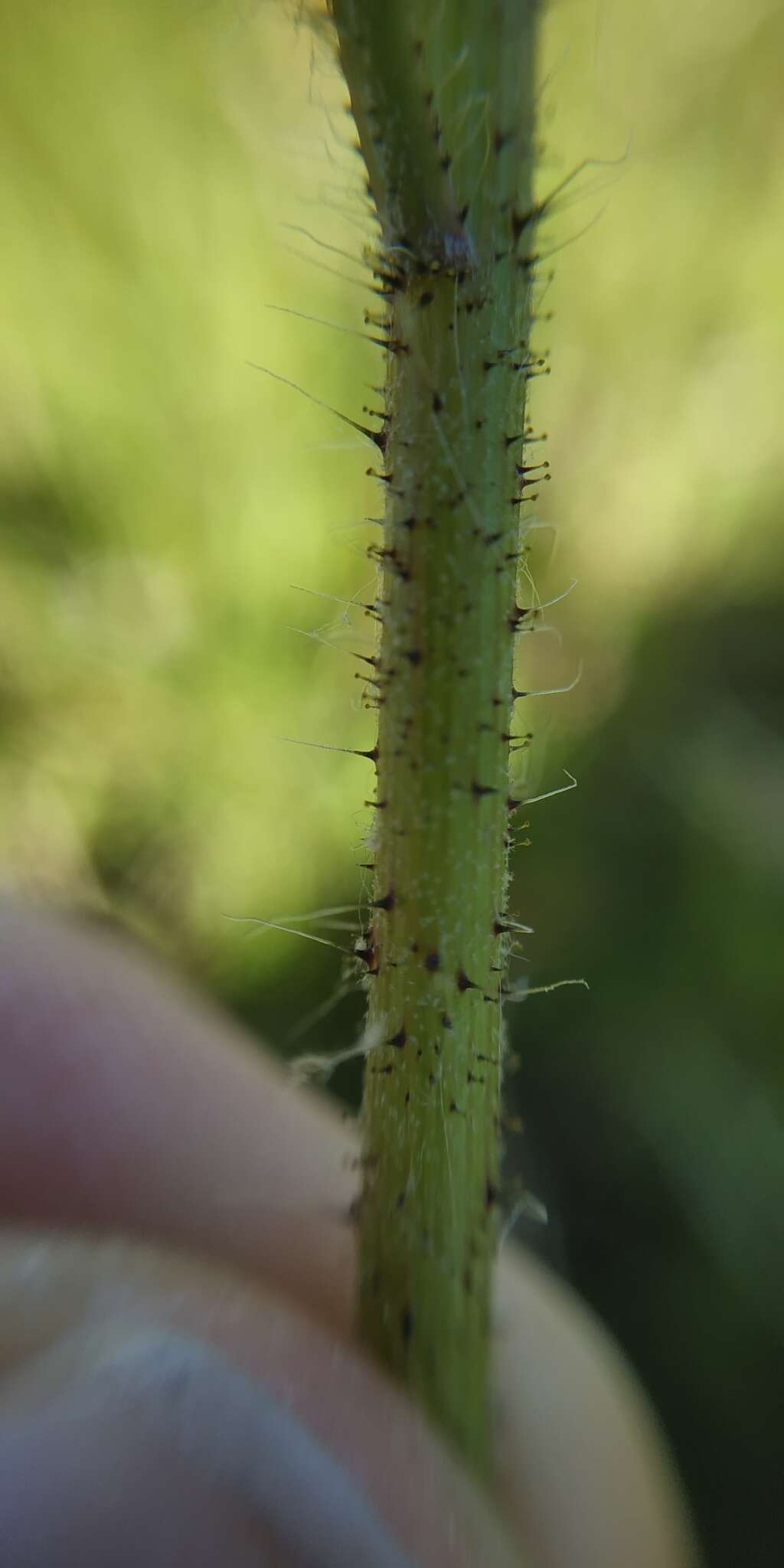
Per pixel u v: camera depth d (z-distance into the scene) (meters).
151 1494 0.05
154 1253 0.06
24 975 0.08
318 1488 0.05
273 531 0.10
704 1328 0.08
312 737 0.10
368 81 0.05
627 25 0.10
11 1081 0.07
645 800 0.11
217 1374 0.05
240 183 0.10
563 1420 0.06
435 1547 0.05
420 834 0.05
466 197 0.05
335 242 0.10
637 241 0.11
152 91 0.10
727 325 0.11
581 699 0.11
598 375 0.11
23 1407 0.05
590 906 0.10
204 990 0.10
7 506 0.11
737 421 0.11
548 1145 0.09
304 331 0.10
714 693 0.11
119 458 0.11
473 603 0.05
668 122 0.11
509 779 0.05
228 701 0.10
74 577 0.11
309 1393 0.05
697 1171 0.09
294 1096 0.08
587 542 0.11
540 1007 0.10
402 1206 0.05
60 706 0.11
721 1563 0.08
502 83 0.05
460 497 0.05
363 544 0.07
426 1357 0.05
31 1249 0.06
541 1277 0.07
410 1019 0.05
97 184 0.10
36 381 0.11
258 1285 0.06
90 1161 0.07
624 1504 0.06
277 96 0.10
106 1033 0.07
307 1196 0.07
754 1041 0.09
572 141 0.11
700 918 0.10
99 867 0.11
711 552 0.12
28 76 0.10
